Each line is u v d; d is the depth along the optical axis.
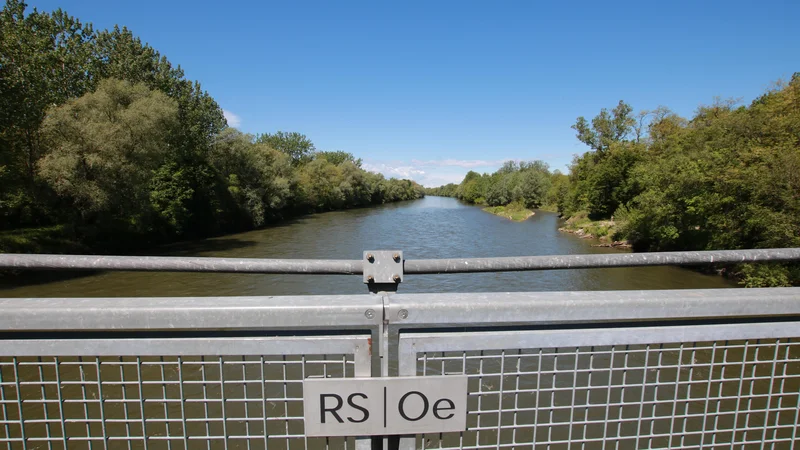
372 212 53.25
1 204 16.44
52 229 17.84
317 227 34.50
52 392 4.67
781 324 1.17
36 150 18.12
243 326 1.03
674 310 1.10
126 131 18.53
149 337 1.05
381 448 1.11
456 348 1.07
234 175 33.00
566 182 50.97
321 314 1.03
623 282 14.96
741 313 1.13
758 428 1.24
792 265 13.28
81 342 1.04
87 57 22.66
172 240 25.64
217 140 33.09
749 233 15.05
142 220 22.05
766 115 17.38
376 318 1.04
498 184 68.25
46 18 21.44
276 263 1.15
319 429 1.07
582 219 37.22
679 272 16.38
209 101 32.25
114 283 14.59
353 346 1.06
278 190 37.34
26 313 1.01
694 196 16.89
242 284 14.41
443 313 1.05
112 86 19.83
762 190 13.71
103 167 17.86
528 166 96.31
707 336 1.15
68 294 13.43
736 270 15.05
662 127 34.97
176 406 4.75
